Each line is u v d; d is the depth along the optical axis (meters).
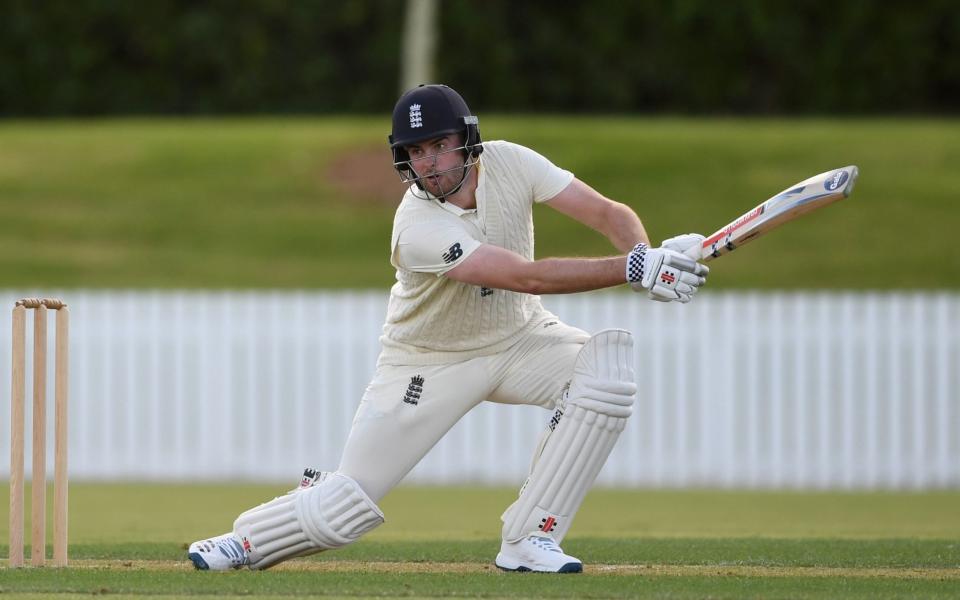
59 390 14.60
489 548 17.92
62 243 46.94
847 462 34.78
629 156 51.25
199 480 35.72
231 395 35.81
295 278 44.88
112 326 35.84
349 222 48.59
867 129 55.00
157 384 35.88
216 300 35.75
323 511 14.71
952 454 34.56
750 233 13.97
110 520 24.45
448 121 14.23
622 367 14.88
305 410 35.69
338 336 35.59
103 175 51.84
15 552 14.66
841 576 14.60
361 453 15.06
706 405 34.97
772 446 34.94
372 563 16.17
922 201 47.41
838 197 13.61
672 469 35.12
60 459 14.70
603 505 29.09
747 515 26.50
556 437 14.99
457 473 35.19
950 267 43.56
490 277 14.05
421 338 15.16
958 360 34.44
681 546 18.00
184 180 51.44
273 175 51.81
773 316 34.84
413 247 14.48
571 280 13.88
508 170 14.95
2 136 56.03
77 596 12.69
